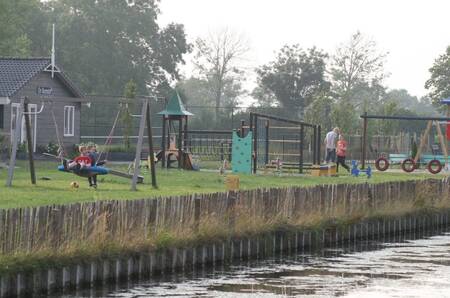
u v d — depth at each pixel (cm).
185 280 3344
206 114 11194
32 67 7594
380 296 3181
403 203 5122
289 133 10212
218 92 14475
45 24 13262
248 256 3809
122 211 3259
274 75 13662
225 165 6481
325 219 4381
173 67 14362
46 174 5428
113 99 4606
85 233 3127
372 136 9131
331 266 3784
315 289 3275
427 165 7206
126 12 13925
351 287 3328
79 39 13488
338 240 4447
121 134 9712
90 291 3089
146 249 3325
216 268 3625
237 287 3256
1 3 10462
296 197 4206
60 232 3033
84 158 4578
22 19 11288
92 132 10075
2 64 7650
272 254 3953
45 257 2970
